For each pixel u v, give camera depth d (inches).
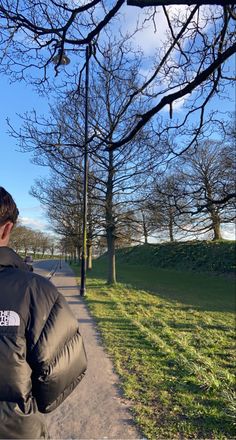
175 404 203.9
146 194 800.9
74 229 1103.6
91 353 302.5
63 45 166.7
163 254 1593.3
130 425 180.2
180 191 265.4
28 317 71.1
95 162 816.9
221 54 140.5
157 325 424.5
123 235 892.0
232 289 862.5
